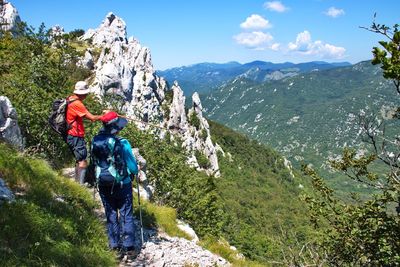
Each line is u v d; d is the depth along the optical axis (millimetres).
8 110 9469
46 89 16156
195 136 148375
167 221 10945
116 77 94125
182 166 26750
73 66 26734
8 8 82375
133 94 101750
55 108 7809
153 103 108125
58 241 5980
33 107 12102
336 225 10047
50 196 7441
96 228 7359
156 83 113188
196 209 24016
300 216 146500
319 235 10094
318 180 11047
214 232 23656
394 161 8617
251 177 193125
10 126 9406
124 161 6941
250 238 64688
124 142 6965
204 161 146625
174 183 24078
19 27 24766
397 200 8914
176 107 123062
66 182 8984
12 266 4645
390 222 8758
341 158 10305
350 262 9672
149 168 23016
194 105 156125
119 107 29406
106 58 97188
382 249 8477
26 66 17094
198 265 7703
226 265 8633
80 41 113375
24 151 9422
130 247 7027
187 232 11430
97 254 6523
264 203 161375
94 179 7125
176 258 7891
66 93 16953
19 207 5988
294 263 8750
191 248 9031
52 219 6355
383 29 7379
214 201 26484
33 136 11812
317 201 10625
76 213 7422
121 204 7145
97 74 92438
